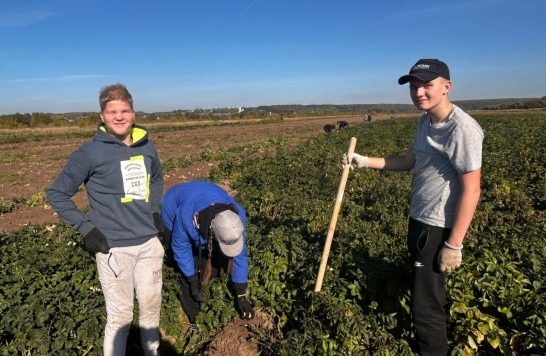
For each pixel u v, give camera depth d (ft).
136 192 11.65
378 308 14.60
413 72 10.90
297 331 13.83
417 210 12.15
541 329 12.83
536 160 46.06
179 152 77.92
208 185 14.79
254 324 14.60
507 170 41.52
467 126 10.62
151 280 12.54
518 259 17.39
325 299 13.97
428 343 12.53
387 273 15.03
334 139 78.02
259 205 28.73
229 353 13.87
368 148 62.59
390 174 39.55
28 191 43.80
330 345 12.91
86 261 17.42
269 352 13.52
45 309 13.76
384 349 12.74
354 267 15.47
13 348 13.06
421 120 12.37
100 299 14.66
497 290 14.51
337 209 14.14
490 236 20.81
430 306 12.18
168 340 15.39
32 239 20.75
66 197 11.14
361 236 18.71
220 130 153.07
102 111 10.98
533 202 32.09
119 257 11.80
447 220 11.53
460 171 10.82
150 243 12.34
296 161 46.44
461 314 14.11
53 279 16.03
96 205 11.53
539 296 13.91
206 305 15.69
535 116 159.12
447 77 10.89
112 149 11.23
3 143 105.19
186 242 14.47
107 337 12.26
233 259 14.23
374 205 28.12
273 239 17.48
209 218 13.03
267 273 16.21
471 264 15.44
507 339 13.35
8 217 32.37
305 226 21.94
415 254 12.23
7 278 15.94
